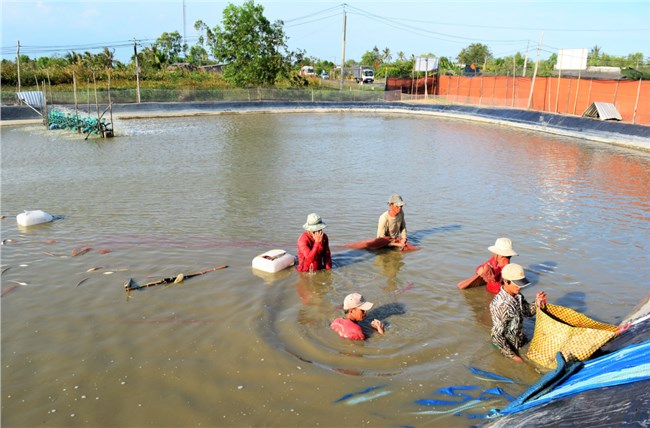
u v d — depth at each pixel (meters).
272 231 11.72
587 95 35.84
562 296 8.27
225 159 22.08
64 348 6.76
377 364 6.28
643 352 5.00
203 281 8.84
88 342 6.90
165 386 5.93
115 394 5.80
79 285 8.72
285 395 5.72
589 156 23.38
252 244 10.80
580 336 6.00
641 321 6.05
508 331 6.50
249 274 9.15
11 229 11.91
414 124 39.22
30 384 6.00
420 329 7.14
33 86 55.78
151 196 15.20
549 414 4.80
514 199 14.98
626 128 27.31
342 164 20.97
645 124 28.94
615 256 10.13
